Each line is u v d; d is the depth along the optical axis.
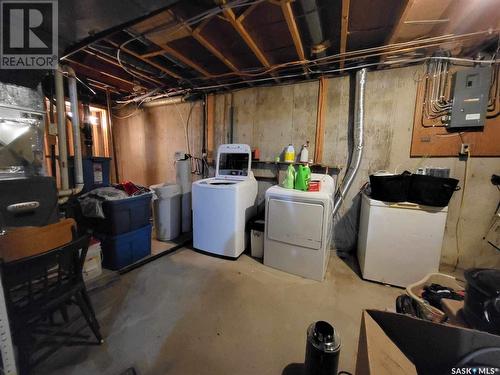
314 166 2.73
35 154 1.86
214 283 2.08
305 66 2.33
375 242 2.06
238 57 2.40
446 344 0.75
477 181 2.12
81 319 1.60
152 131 3.95
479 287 0.85
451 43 1.90
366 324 0.79
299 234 2.16
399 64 2.25
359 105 2.37
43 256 1.07
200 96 3.42
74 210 2.38
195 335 1.48
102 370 1.22
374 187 2.04
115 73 2.81
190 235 3.27
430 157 2.25
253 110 3.04
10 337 0.89
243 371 1.24
